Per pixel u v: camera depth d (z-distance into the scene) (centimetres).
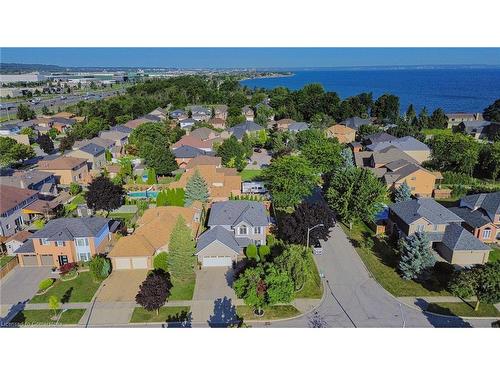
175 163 8469
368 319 3950
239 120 14088
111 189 6500
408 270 4566
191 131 12056
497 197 5731
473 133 12712
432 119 14175
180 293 4359
